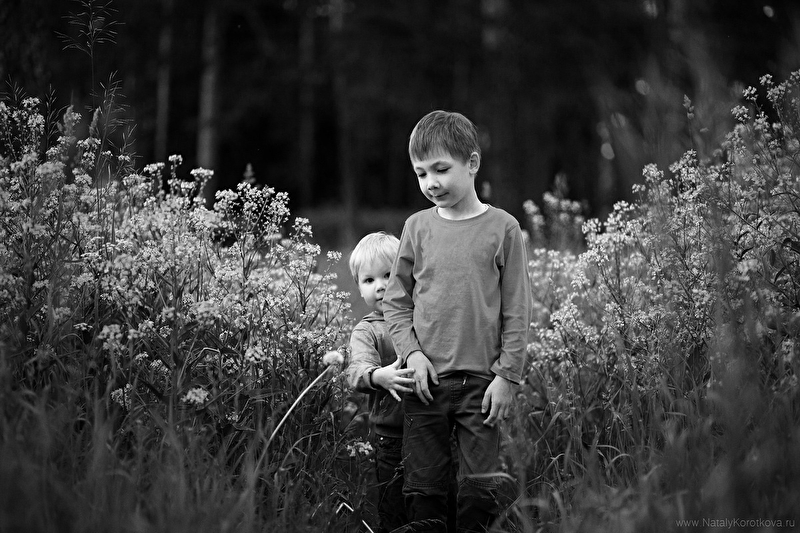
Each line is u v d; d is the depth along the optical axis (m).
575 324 3.01
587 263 3.19
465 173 2.63
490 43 15.20
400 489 2.82
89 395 2.36
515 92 14.87
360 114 20.39
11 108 3.04
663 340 2.79
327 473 2.56
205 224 2.81
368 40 17.50
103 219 2.87
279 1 20.61
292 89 21.61
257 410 2.54
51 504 1.87
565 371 3.09
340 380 2.73
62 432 2.17
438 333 2.58
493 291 2.60
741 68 11.60
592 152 19.64
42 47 4.32
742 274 2.51
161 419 2.26
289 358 2.68
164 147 18.20
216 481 2.15
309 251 2.87
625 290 3.13
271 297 2.72
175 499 1.98
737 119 2.87
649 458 2.35
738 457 2.00
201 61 17.91
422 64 16.81
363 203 30.47
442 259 2.62
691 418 2.40
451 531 2.85
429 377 2.59
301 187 24.22
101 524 1.84
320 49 20.55
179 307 2.56
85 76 5.84
